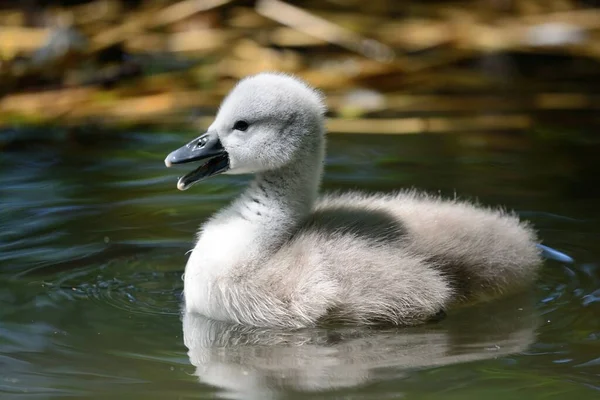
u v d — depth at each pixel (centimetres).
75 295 1047
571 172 1393
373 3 2042
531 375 879
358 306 982
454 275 1035
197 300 1024
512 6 2022
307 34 1867
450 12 2008
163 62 1806
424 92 1723
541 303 1038
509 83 1788
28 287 1060
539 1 2034
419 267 1000
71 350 927
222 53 1833
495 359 913
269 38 1870
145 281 1091
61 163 1424
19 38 1859
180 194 1320
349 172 1380
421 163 1423
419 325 997
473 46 1875
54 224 1215
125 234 1195
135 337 962
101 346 938
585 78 1811
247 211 1048
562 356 918
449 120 1606
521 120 1611
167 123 1575
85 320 994
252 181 1070
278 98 1037
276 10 1914
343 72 1767
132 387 854
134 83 1725
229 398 834
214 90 1695
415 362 909
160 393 845
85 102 1656
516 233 1091
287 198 1046
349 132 1552
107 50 1812
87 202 1285
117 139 1519
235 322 1010
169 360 913
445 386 859
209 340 962
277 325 995
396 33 1909
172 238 1189
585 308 1020
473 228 1070
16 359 904
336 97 1688
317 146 1055
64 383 859
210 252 1031
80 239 1179
